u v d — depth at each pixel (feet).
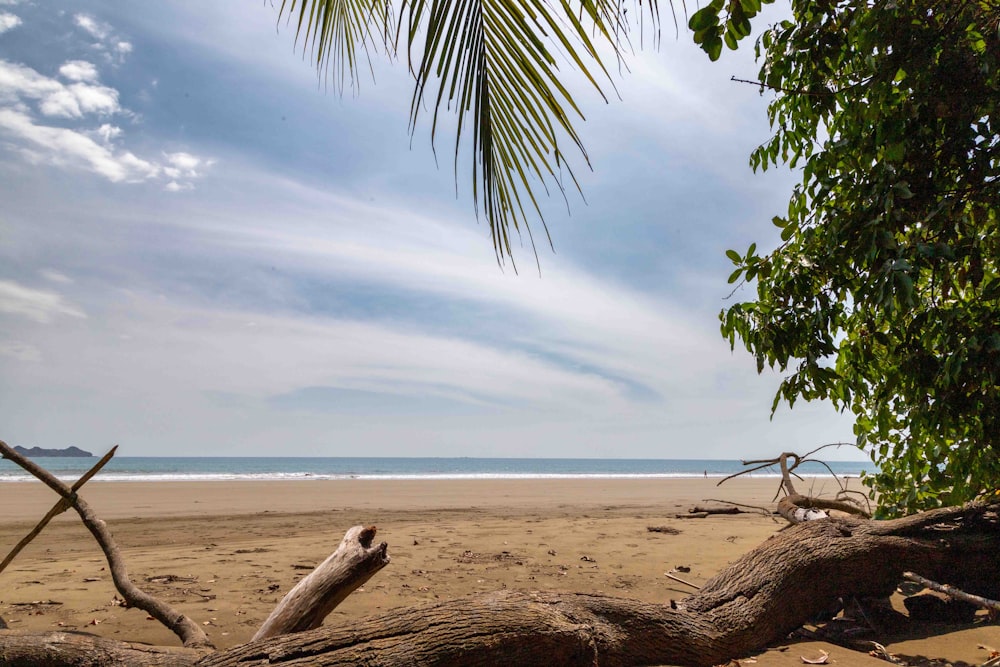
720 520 33.40
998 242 12.12
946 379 11.48
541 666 9.17
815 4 12.98
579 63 6.15
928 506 17.25
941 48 11.59
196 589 15.60
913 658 11.64
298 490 68.85
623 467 408.26
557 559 20.31
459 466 386.93
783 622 12.71
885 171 11.93
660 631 10.76
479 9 6.23
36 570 17.90
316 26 9.66
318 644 8.16
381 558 9.84
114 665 8.32
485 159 6.84
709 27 8.48
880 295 11.15
